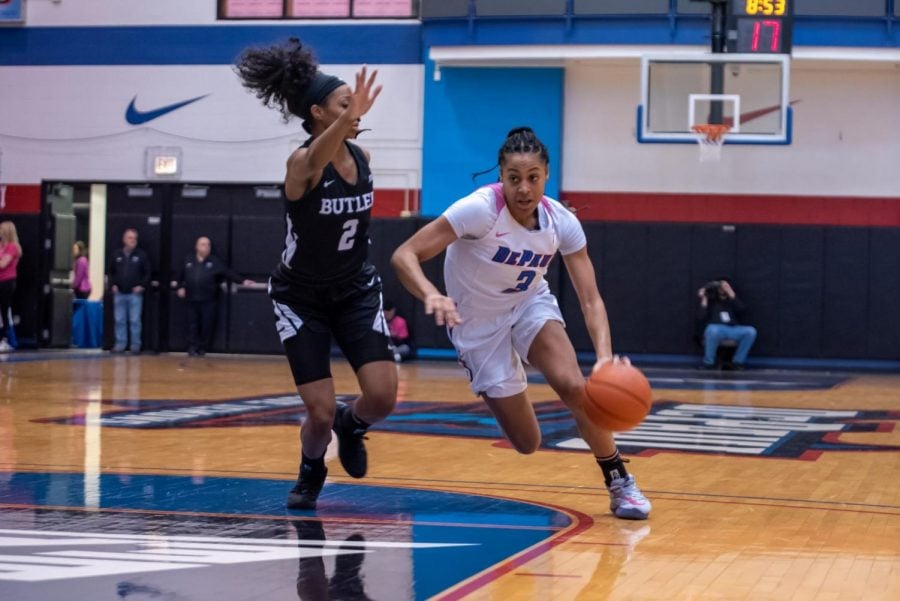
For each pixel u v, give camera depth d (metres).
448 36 18.91
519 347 5.52
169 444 8.23
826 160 18.98
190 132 20.36
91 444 8.14
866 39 17.89
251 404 11.30
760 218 19.11
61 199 21.06
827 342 18.92
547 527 5.27
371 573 4.23
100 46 20.58
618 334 19.28
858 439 9.21
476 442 8.70
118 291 20.03
